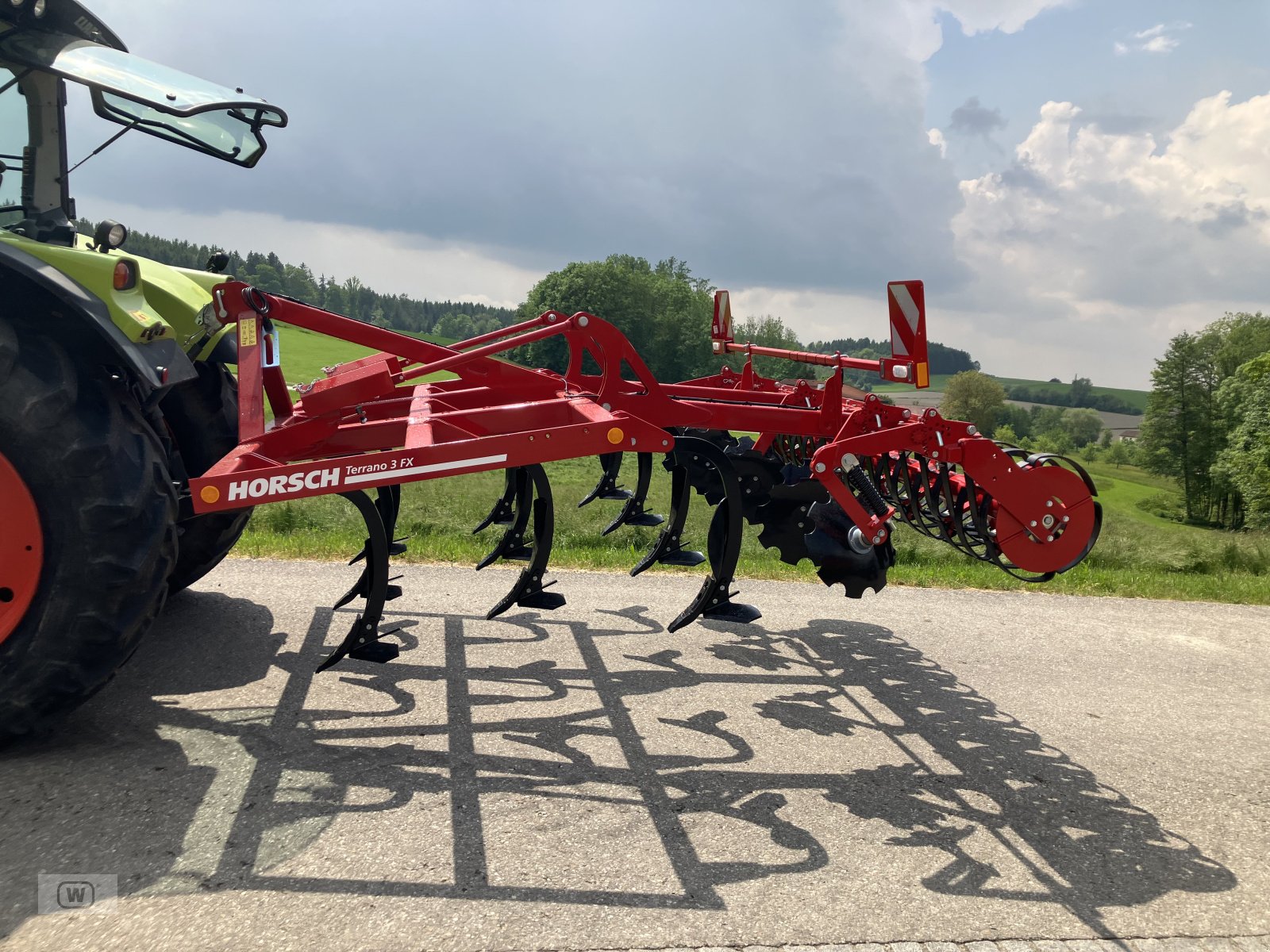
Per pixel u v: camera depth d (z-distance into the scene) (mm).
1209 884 2719
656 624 5035
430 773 3021
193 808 2650
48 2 3316
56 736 3074
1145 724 4082
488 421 3559
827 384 4043
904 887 2559
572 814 2814
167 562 3016
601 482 5402
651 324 80312
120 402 3010
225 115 4262
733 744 3484
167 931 2078
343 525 7516
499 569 6152
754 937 2252
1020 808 3137
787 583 6355
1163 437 64125
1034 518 3998
